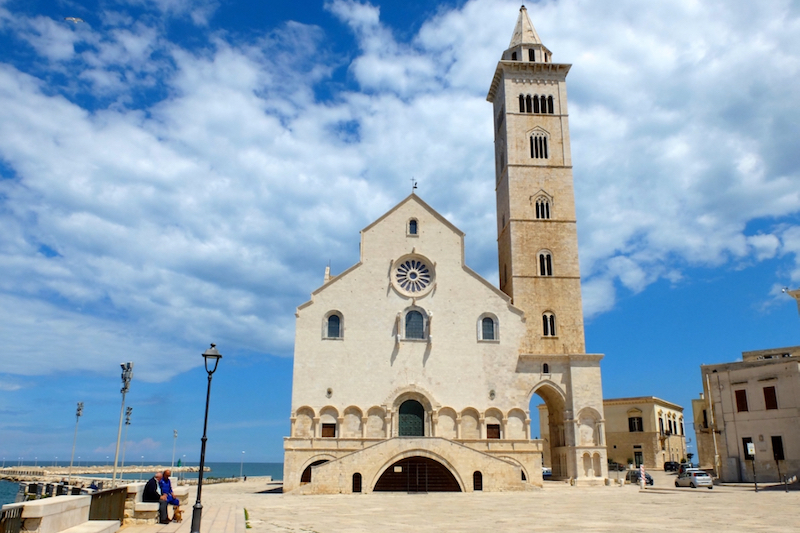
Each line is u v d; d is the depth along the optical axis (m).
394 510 41.59
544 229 79.81
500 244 86.00
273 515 38.25
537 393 78.06
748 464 66.38
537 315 76.44
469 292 74.56
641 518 35.34
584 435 71.62
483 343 73.00
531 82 85.50
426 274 75.06
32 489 72.06
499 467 61.47
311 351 70.12
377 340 71.38
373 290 73.00
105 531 23.91
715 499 48.97
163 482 33.81
